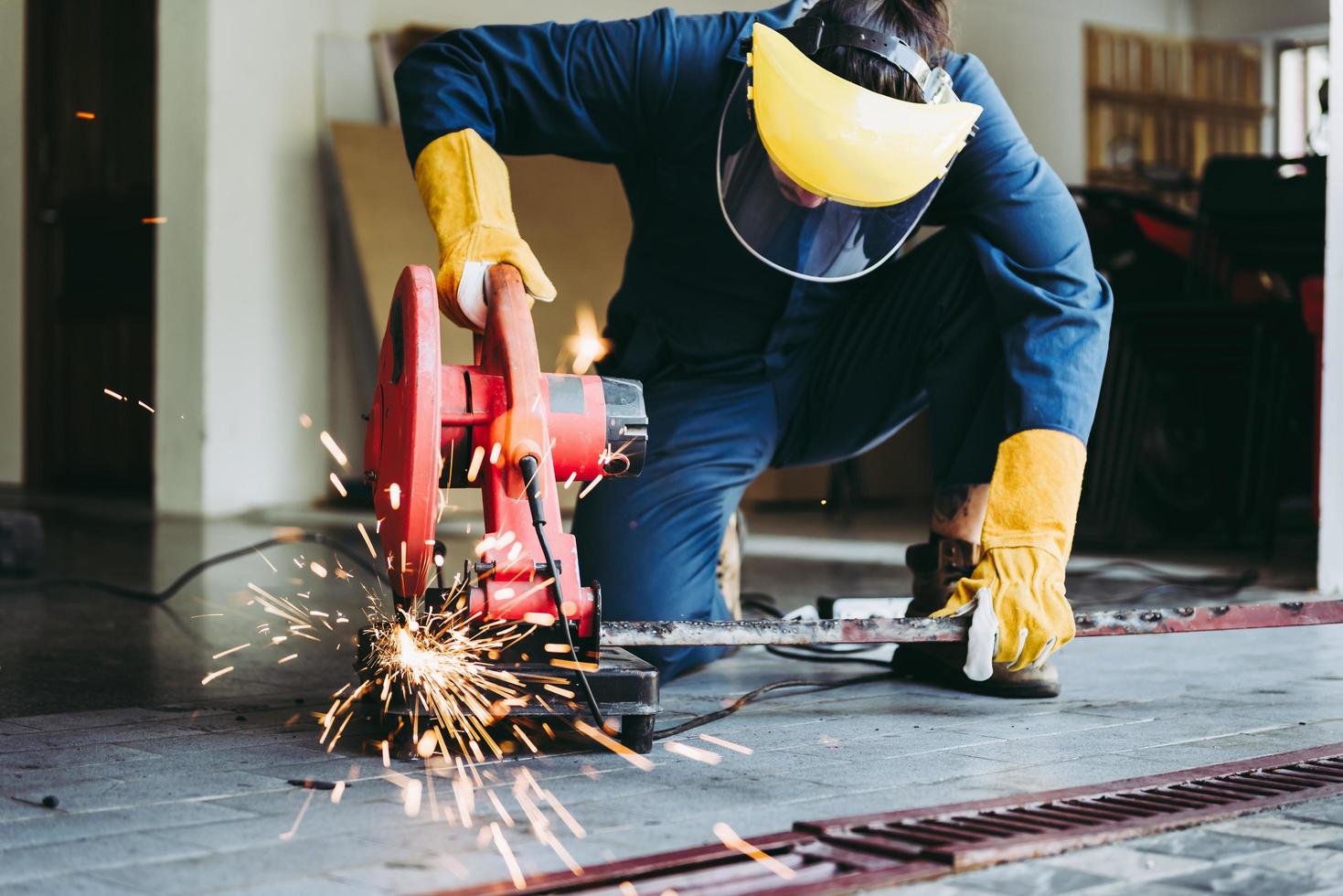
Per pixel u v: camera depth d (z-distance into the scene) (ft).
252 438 24.17
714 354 8.98
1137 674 9.18
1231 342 19.66
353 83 24.86
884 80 7.12
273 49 24.29
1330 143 13.74
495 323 6.59
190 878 4.56
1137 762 6.44
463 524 22.57
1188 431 21.26
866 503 28.96
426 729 6.40
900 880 4.58
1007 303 8.01
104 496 27.07
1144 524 21.29
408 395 6.00
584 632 6.51
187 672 9.10
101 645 10.28
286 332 24.48
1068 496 7.69
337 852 4.87
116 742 6.75
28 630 10.99
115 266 27.09
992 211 8.07
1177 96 34.53
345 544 18.34
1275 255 23.12
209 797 5.65
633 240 9.19
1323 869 4.77
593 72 8.01
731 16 8.30
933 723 7.40
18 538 14.66
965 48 31.37
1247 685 8.73
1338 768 6.30
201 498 23.61
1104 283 8.20
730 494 8.93
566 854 4.85
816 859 4.82
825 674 9.16
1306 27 35.37
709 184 8.34
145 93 26.17
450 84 7.68
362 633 6.69
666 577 8.47
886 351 9.02
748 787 5.88
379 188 24.16
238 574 14.87
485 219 7.05
